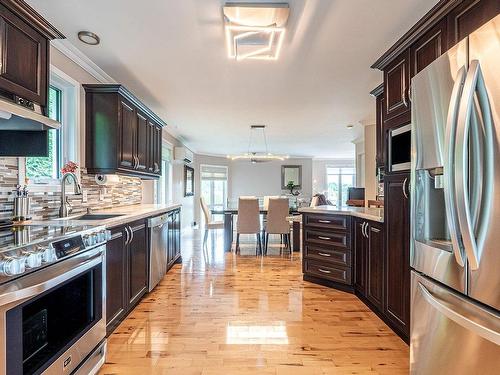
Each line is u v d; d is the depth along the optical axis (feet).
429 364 5.30
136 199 16.25
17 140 7.06
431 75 5.34
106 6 7.33
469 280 4.45
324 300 11.03
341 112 17.30
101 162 10.62
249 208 19.24
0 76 5.47
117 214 10.05
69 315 5.83
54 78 9.29
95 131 10.62
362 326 8.98
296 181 39.73
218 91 13.56
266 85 12.82
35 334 4.98
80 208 10.41
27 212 7.51
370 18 7.87
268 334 8.51
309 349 7.73
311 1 7.13
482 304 4.23
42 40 6.63
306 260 13.33
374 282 9.84
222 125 20.77
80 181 10.34
